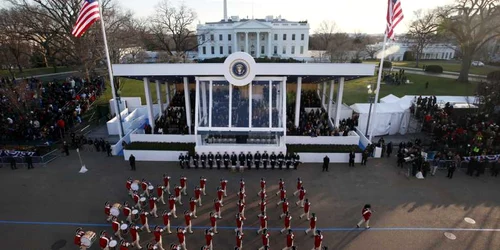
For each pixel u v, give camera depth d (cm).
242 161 2086
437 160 2038
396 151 2441
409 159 2145
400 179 1984
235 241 1384
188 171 2088
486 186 1902
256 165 2095
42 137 2642
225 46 9650
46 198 1747
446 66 7831
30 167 2139
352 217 1566
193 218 1556
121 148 2477
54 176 2017
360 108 2925
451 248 1339
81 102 3456
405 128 2875
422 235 1427
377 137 2788
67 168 2134
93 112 3447
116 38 4731
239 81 2267
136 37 5678
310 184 1908
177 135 2395
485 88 3009
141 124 3067
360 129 2814
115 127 2839
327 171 2091
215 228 1438
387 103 3041
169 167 2148
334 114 2998
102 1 4703
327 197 1758
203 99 2450
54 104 3253
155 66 2311
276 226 1498
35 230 1466
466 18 4731
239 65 2222
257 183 1920
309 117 2811
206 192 1811
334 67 2278
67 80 4419
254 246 1352
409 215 1584
